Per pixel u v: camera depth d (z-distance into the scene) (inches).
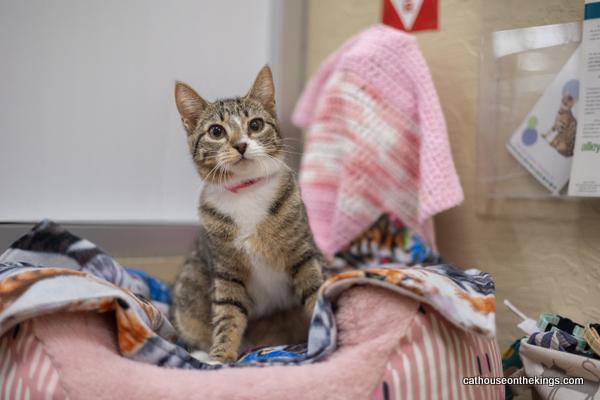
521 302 58.6
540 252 56.9
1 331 35.0
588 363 40.0
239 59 80.6
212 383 34.1
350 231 61.0
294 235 49.2
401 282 36.9
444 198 56.4
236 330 48.7
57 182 63.3
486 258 61.7
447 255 66.2
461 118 63.9
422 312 37.7
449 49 64.7
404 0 65.4
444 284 39.4
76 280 38.5
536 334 43.6
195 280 54.1
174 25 72.7
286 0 82.1
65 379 34.5
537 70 55.2
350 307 38.3
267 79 52.4
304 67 84.2
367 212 60.4
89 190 66.3
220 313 48.9
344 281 38.2
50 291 35.8
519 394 50.8
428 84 59.1
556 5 53.8
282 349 45.4
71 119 63.9
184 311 54.2
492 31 59.3
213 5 76.7
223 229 48.8
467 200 63.6
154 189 72.6
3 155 58.4
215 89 78.2
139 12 69.0
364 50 60.8
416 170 60.6
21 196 60.2
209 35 76.8
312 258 50.3
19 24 58.7
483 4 60.4
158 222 71.7
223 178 48.6
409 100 60.0
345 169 60.4
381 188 60.3
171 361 37.8
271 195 49.1
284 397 33.7
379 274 37.7
